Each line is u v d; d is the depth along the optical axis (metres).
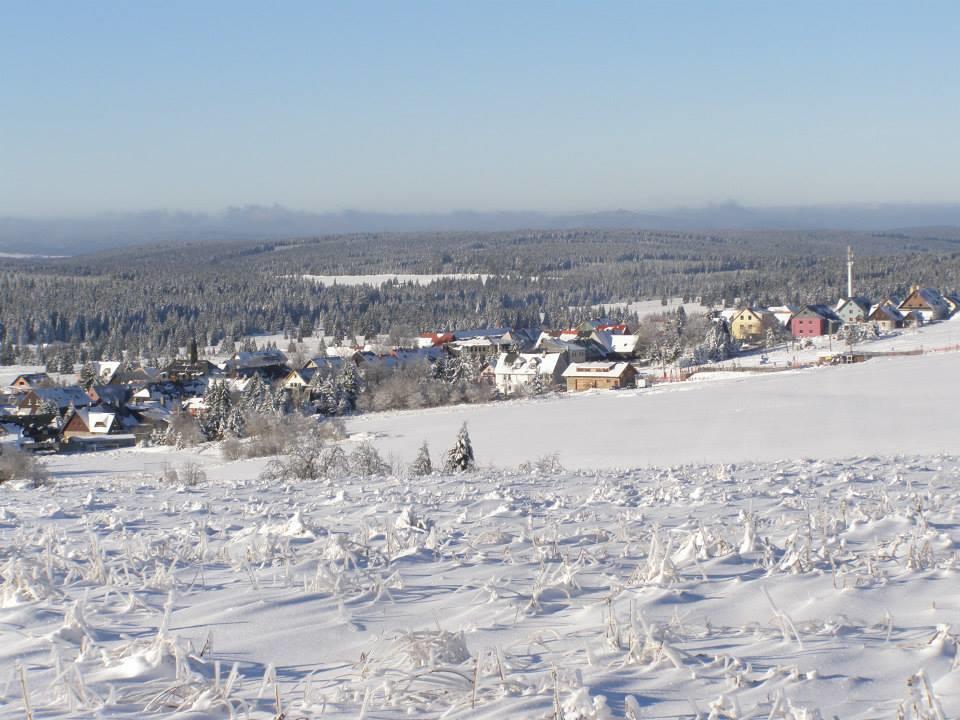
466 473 24.89
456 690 4.85
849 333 126.44
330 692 4.96
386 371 104.94
